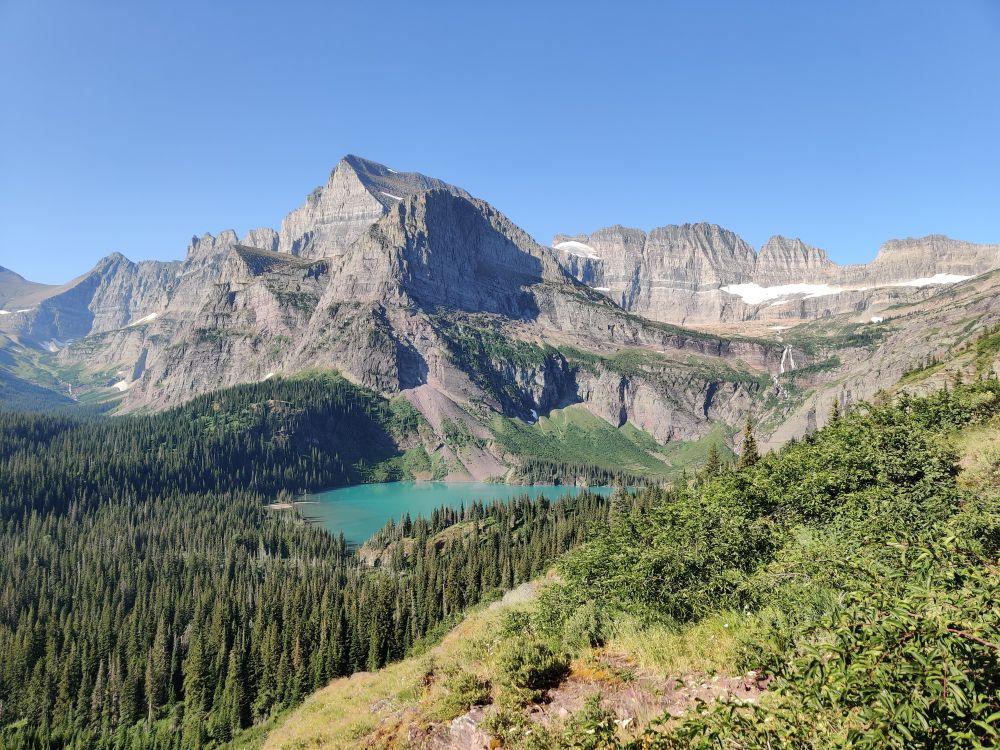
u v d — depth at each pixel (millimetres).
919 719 6121
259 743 73500
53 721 106812
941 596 7047
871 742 6363
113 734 102375
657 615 17203
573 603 20625
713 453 105375
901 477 25625
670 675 13133
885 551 13273
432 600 110375
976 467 27281
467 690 15625
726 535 20859
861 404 48906
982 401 40438
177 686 115938
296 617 115375
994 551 14164
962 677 6066
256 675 104375
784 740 7520
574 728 10961
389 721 16688
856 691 6902
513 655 15867
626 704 12250
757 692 10820
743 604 16312
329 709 22812
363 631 105250
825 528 21969
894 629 7000
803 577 15070
